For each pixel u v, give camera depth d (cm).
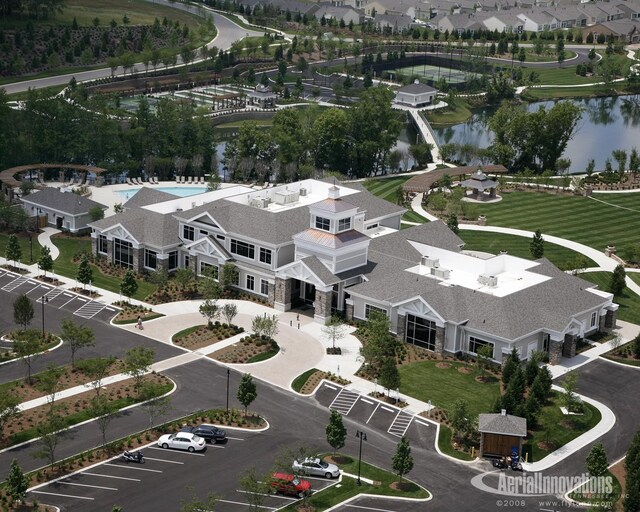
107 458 10119
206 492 9525
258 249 14662
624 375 12556
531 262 14475
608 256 17412
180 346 12938
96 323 13588
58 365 12231
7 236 17100
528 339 12738
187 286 14975
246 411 11188
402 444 9688
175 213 15875
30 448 10281
